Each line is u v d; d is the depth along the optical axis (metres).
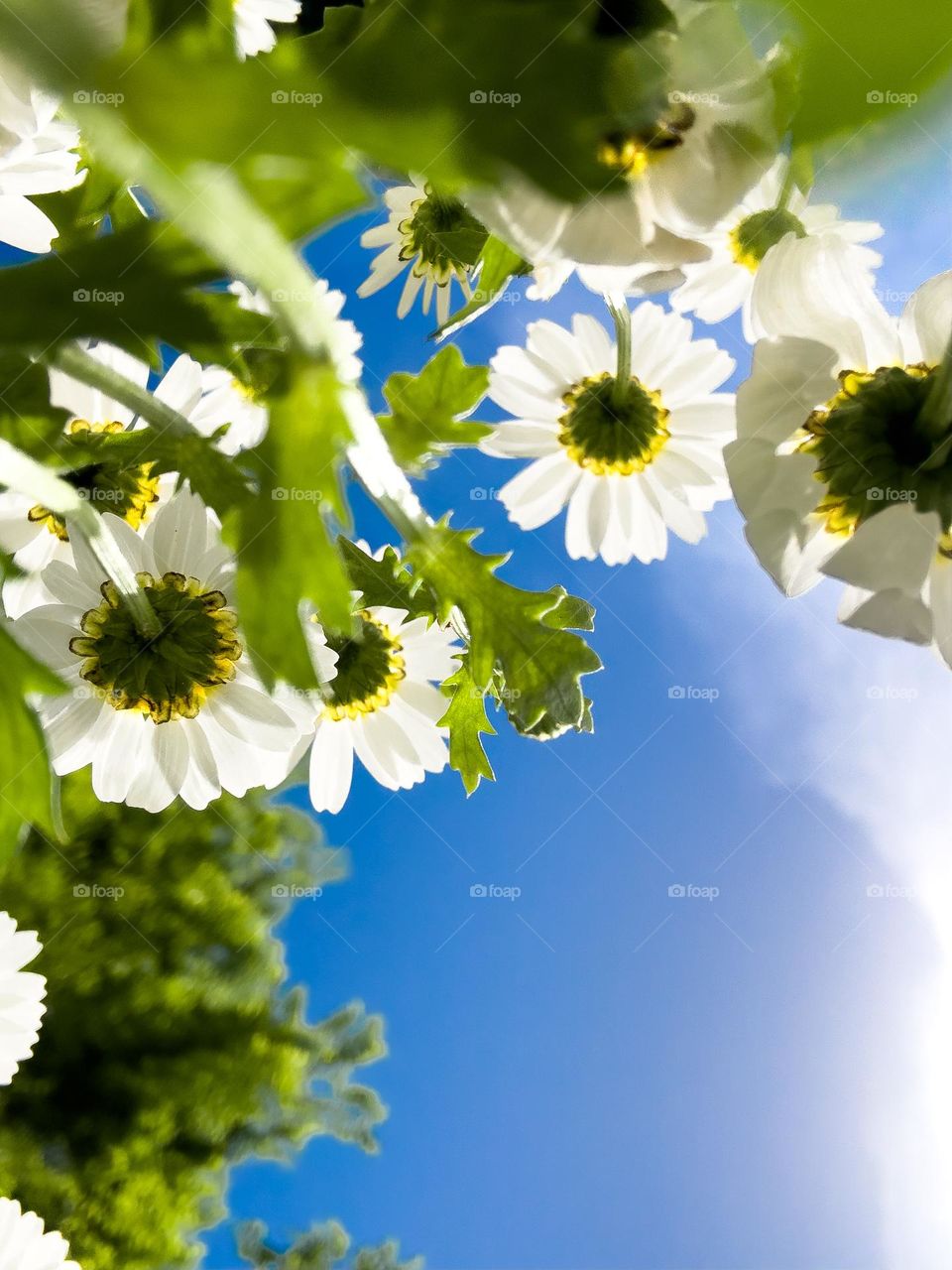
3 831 0.12
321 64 0.06
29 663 0.12
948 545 0.10
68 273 0.10
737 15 0.06
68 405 0.13
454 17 0.06
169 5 0.07
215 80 0.06
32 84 0.07
